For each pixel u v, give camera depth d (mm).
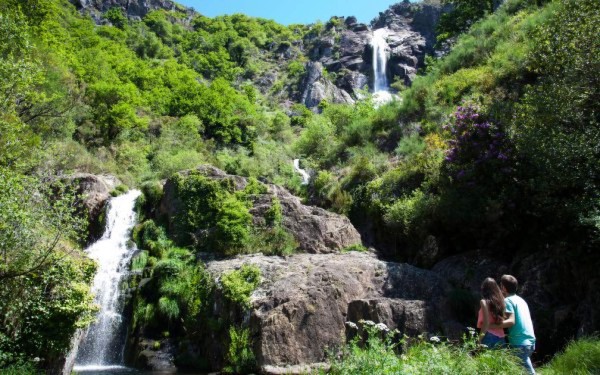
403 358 6035
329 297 11719
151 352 12656
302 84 72500
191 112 40719
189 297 13375
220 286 12586
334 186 19109
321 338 11164
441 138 17672
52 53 27656
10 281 7691
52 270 8148
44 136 21188
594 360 6574
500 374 5254
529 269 11492
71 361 9969
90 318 9078
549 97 11391
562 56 12141
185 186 17688
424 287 12430
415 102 21828
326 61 83062
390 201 16891
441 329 10820
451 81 20969
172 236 16953
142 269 15031
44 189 9102
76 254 9867
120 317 14070
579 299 10062
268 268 13188
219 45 94062
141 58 71812
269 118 50156
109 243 17516
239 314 11820
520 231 12750
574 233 10453
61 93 23547
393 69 71812
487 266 12656
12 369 7465
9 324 8141
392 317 11016
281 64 94062
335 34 97125
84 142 26906
